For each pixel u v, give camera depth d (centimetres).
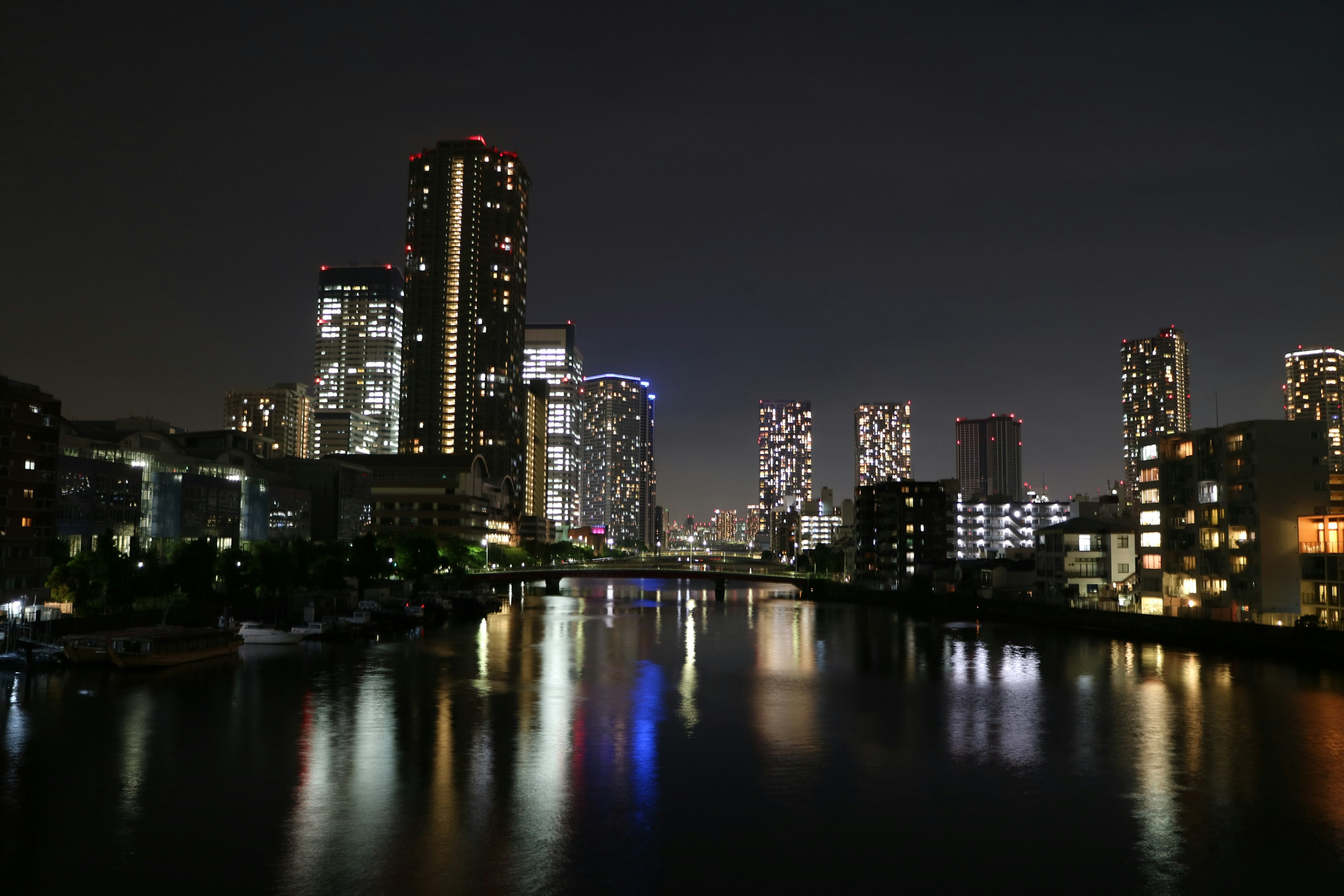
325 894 4444
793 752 7194
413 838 5191
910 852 5053
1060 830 5419
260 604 15600
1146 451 17488
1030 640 15512
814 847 5109
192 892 4441
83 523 14338
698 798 5959
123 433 17675
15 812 5522
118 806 5647
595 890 4531
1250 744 7494
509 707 8925
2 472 11919
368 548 19962
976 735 7825
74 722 7800
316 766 6606
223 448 19875
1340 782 6388
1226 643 13325
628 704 9231
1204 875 4775
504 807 5734
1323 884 4672
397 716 8381
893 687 10419
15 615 11106
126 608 12462
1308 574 13725
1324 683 10494
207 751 6956
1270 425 14338
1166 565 16725
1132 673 11400
